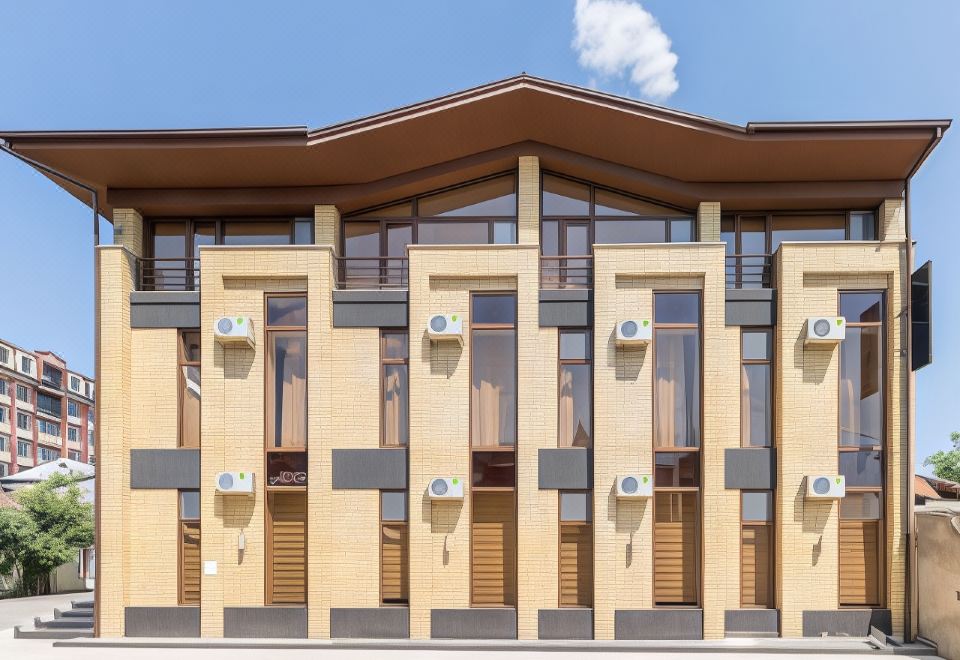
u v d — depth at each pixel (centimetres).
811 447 1447
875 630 1384
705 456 1416
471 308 1478
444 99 1461
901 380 1462
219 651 1355
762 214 1611
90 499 3247
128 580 1465
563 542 1442
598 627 1396
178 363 1516
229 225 1644
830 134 1437
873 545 1453
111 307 1491
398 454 1462
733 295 1496
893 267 1468
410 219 1622
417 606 1415
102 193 1611
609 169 1560
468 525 1429
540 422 1445
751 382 1507
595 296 1454
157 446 1496
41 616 1838
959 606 1266
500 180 1619
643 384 1438
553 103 1462
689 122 1452
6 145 1469
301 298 1498
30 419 6981
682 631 1393
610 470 1423
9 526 2742
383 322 1495
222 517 1447
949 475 3944
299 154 1500
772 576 1452
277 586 1453
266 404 1475
